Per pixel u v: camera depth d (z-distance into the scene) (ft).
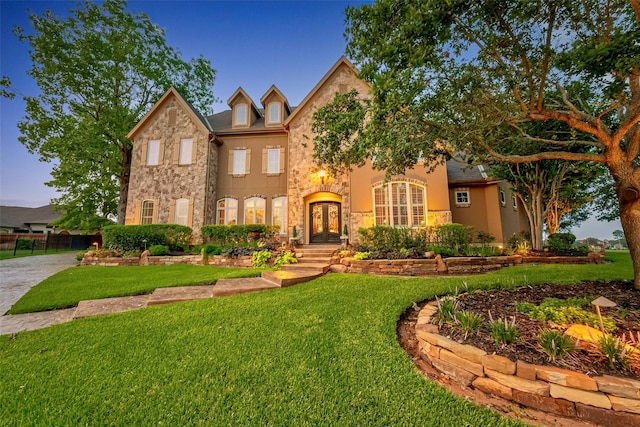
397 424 6.96
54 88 52.60
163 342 12.09
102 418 7.47
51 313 17.78
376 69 12.60
